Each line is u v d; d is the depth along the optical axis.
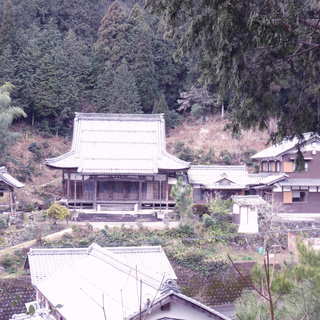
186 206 35.44
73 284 19.44
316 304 8.78
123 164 42.66
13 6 68.56
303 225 36.62
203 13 9.22
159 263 24.53
